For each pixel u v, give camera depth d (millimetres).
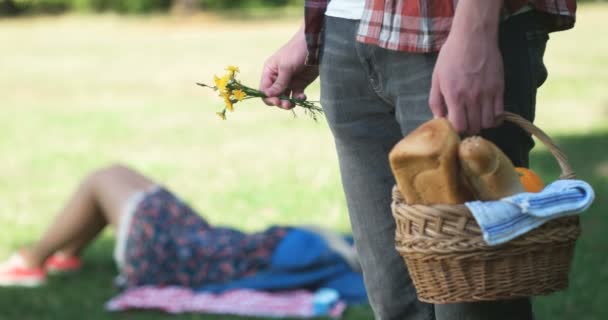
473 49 1901
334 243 4715
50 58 19844
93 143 10109
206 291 4648
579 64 15891
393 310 2461
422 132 1887
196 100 13406
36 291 4961
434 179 1870
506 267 1879
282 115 11672
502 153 1895
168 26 26906
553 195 1870
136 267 4746
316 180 7719
